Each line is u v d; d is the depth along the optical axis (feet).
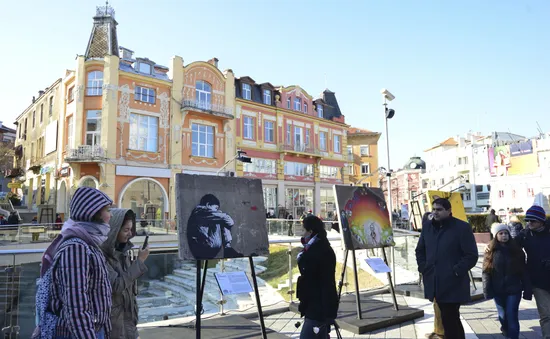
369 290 26.76
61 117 86.99
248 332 17.21
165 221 67.56
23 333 15.75
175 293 24.57
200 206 14.78
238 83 105.50
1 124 164.04
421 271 15.65
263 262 41.50
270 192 107.34
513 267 16.37
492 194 161.79
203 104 92.68
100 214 8.57
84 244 8.00
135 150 81.76
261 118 107.55
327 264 12.85
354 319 18.94
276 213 107.04
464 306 23.62
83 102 80.38
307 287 12.90
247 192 16.53
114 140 79.25
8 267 15.74
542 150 143.02
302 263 12.97
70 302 7.45
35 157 104.27
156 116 86.22
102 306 8.27
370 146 149.59
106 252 9.91
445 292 14.60
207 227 14.66
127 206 80.53
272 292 31.73
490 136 181.88
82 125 79.66
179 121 89.04
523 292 16.21
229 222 15.35
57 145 88.99
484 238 66.85
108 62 80.38
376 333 17.95
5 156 141.08
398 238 33.71
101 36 87.97
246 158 65.16
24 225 53.11
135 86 83.87
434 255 15.06
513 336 16.28
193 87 92.58
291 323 19.58
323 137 124.67
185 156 89.35
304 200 115.96
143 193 83.20
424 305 23.17
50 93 97.71
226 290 14.96
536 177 144.66
